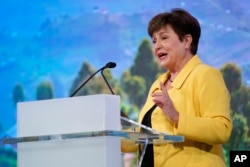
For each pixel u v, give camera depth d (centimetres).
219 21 910
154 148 473
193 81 478
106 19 948
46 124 401
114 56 940
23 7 984
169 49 498
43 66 966
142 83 925
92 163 376
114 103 388
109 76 934
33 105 408
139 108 920
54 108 398
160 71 920
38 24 974
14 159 945
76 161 382
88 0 955
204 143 470
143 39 934
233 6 909
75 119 389
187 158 462
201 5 917
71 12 960
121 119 418
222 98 469
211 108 465
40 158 396
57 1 968
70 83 952
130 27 940
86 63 948
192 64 495
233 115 888
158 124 479
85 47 951
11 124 971
